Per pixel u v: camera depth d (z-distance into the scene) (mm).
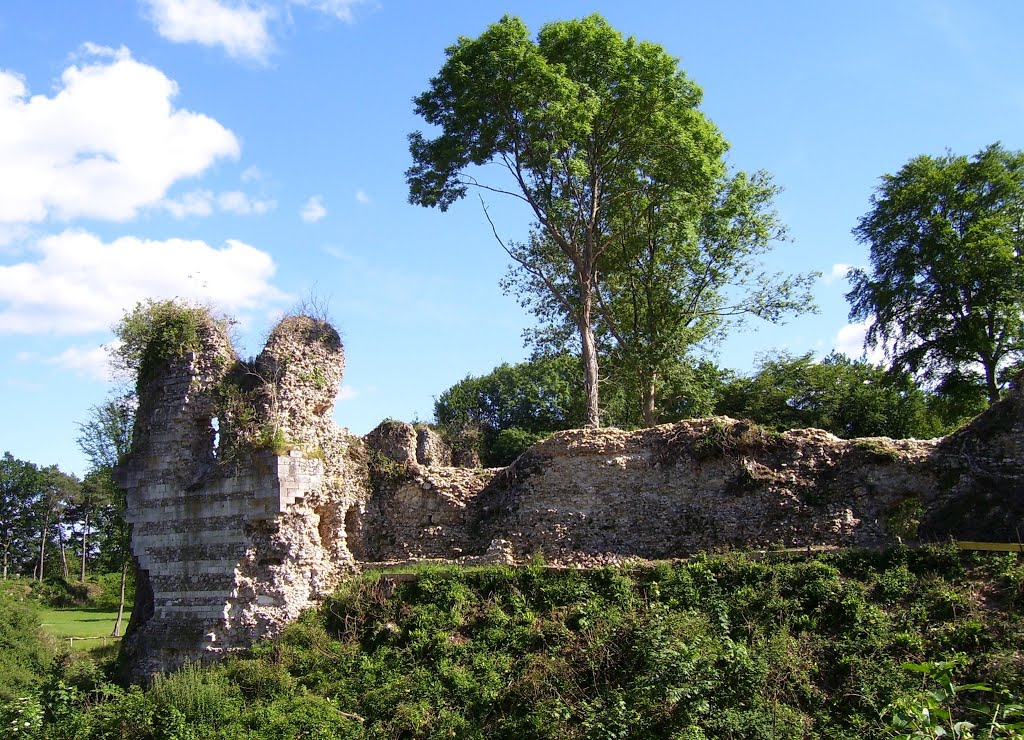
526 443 46344
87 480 77750
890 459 21891
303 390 25203
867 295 40125
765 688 16484
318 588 23734
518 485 25203
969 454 21281
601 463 24359
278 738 18672
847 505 21828
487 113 31797
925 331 38688
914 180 39625
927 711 9281
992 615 17047
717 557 20625
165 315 25969
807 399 49156
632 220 36719
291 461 23984
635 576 21062
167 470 25078
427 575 22609
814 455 22781
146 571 24953
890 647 16984
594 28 32094
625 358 37656
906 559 19141
